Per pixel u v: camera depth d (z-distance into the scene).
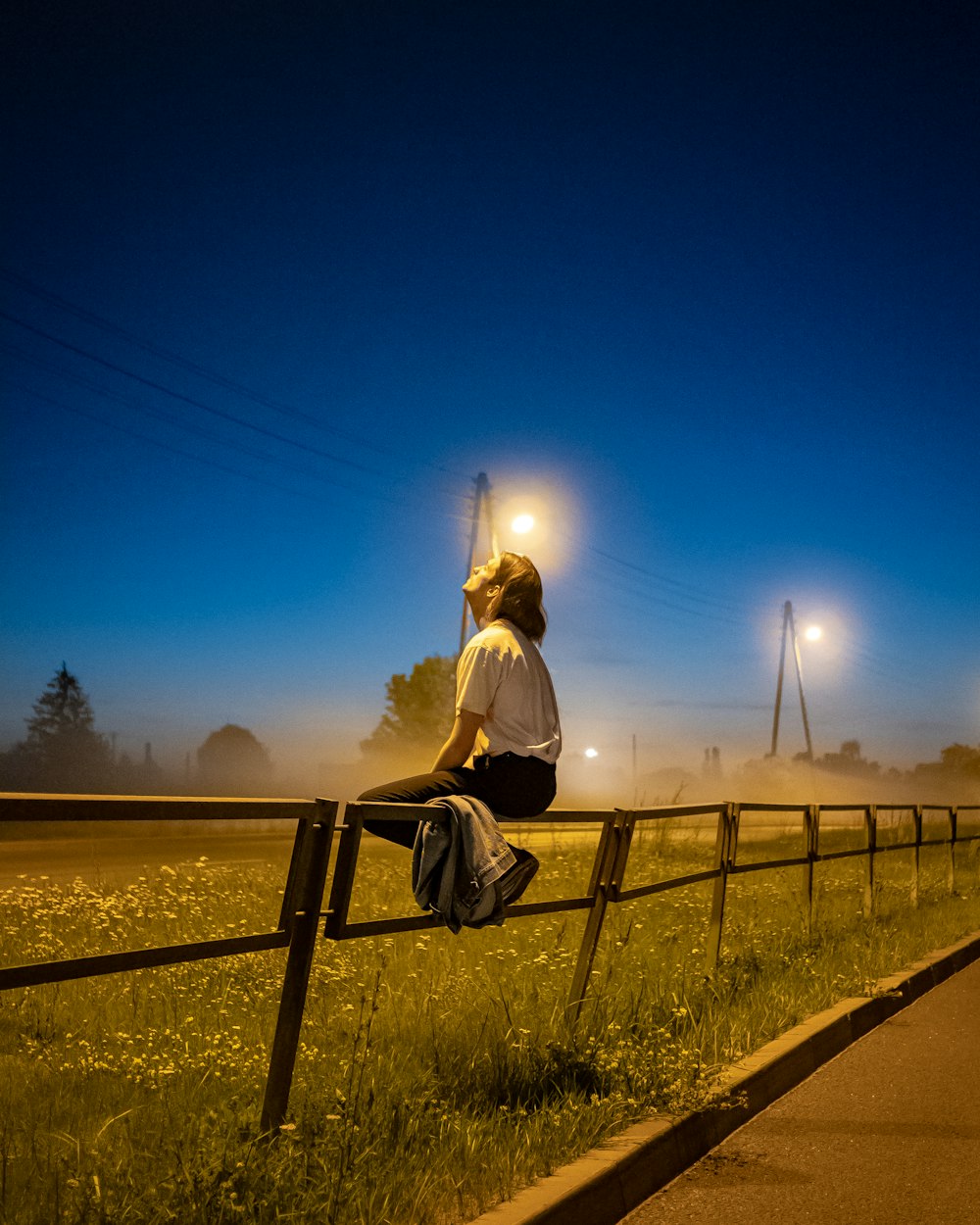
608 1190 3.89
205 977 6.72
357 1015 6.09
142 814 3.06
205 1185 3.29
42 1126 4.04
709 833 27.98
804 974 7.97
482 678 4.26
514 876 4.08
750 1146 4.79
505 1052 5.08
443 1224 3.38
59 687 70.12
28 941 7.21
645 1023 5.98
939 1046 6.89
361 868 14.05
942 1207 4.08
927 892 14.68
